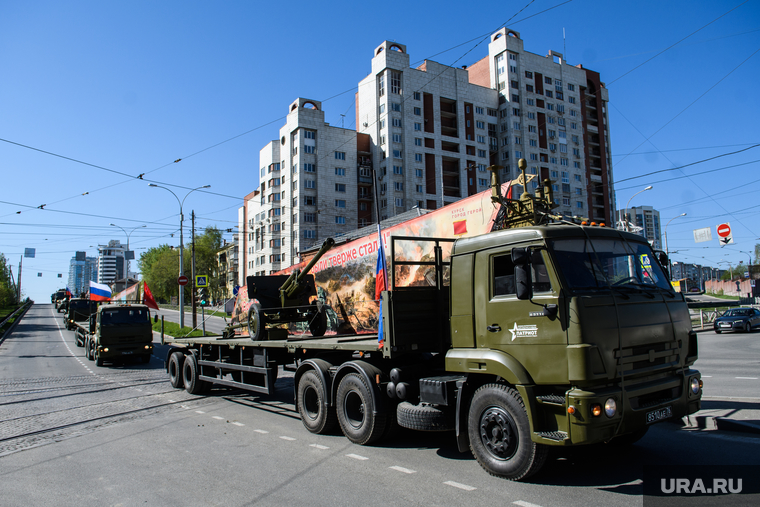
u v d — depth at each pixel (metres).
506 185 7.99
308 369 8.01
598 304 4.79
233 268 84.12
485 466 5.30
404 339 6.36
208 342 11.57
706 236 27.75
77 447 7.16
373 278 11.37
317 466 5.86
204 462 6.19
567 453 6.02
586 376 4.50
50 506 4.82
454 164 68.62
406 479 5.29
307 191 64.31
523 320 5.14
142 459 6.42
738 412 7.52
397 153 63.91
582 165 75.69
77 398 11.60
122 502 4.87
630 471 5.30
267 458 6.29
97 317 19.80
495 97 71.81
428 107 66.62
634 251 5.61
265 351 9.30
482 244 5.76
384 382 6.66
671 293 5.61
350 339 8.80
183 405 10.52
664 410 5.02
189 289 77.44
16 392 12.64
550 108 73.56
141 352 19.55
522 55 72.12
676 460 5.64
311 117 65.38
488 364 5.37
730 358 15.79
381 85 65.75
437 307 6.77
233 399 11.23
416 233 10.08
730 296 80.75
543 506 4.39
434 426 5.77
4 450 7.07
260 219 73.25
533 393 4.91
